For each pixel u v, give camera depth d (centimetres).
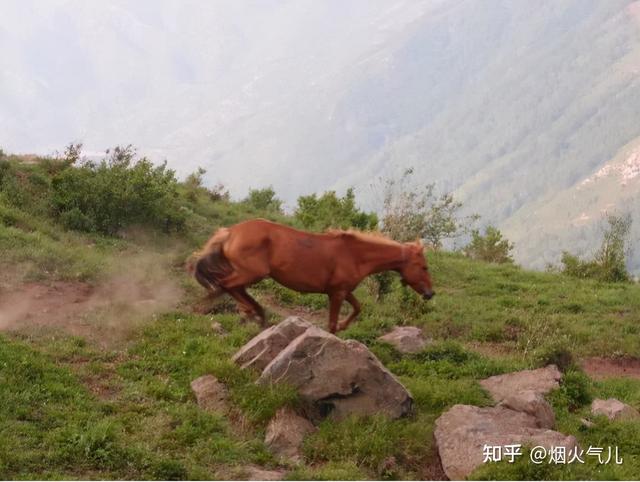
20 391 1127
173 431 1083
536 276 2497
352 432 1107
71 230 2061
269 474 1009
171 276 1838
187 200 2800
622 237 2761
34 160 2603
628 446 1208
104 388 1201
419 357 1500
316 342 1188
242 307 1262
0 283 1584
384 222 2325
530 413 1200
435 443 1131
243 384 1188
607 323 1969
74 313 1502
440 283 2302
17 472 953
